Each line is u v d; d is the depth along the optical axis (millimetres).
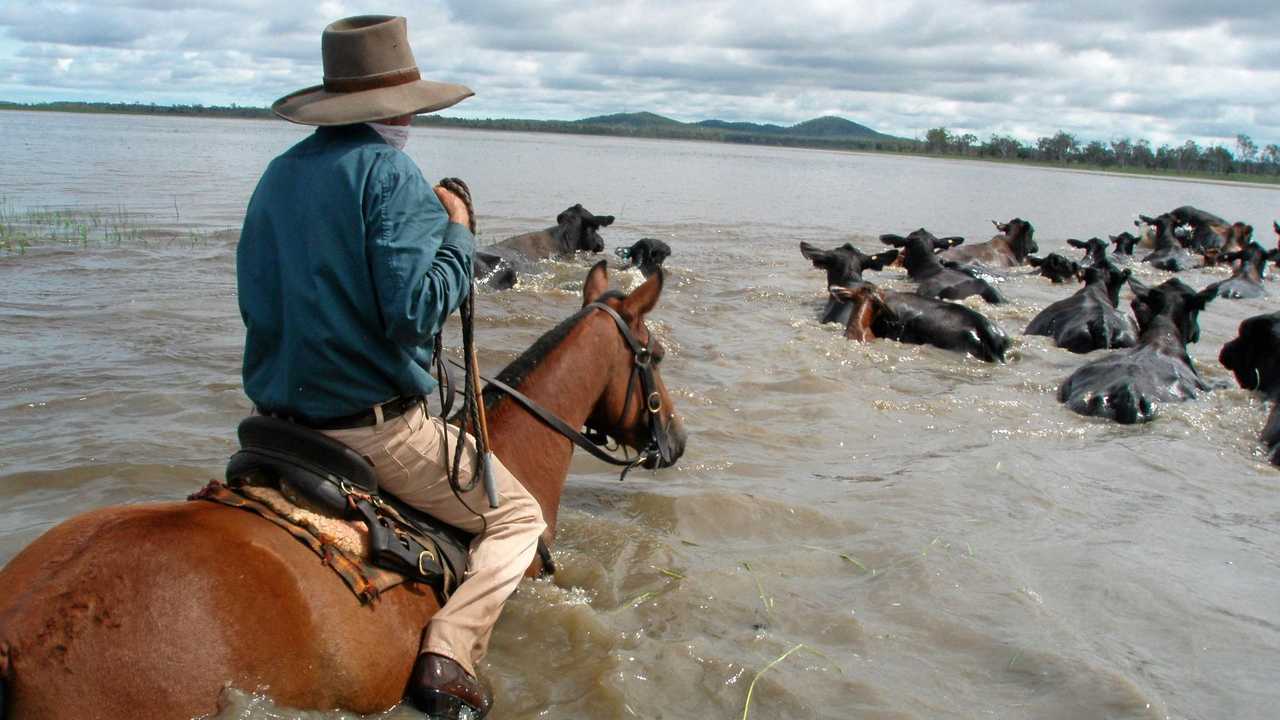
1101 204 60719
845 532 6996
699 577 5988
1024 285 21406
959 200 57969
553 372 5414
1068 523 7332
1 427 8203
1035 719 4762
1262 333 11828
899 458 8797
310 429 4070
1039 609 5832
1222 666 5359
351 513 4074
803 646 5285
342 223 3855
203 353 10883
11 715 3059
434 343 4496
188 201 29422
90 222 22875
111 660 3166
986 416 10352
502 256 18094
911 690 4941
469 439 4637
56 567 3283
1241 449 9547
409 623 4117
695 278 18938
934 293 18328
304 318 3877
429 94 4129
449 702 4086
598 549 6355
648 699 4688
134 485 7051
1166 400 10703
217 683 3314
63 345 10984
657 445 5859
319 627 3654
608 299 5777
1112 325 14164
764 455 8742
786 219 36500
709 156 127625
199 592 3389
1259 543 7160
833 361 12523
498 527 4707
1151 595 6109
